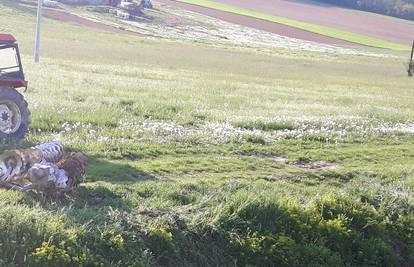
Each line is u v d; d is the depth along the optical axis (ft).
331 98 96.89
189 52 175.01
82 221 29.09
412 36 319.06
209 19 280.31
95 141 46.09
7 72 44.62
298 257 32.53
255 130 56.95
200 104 70.74
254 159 47.34
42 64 102.12
